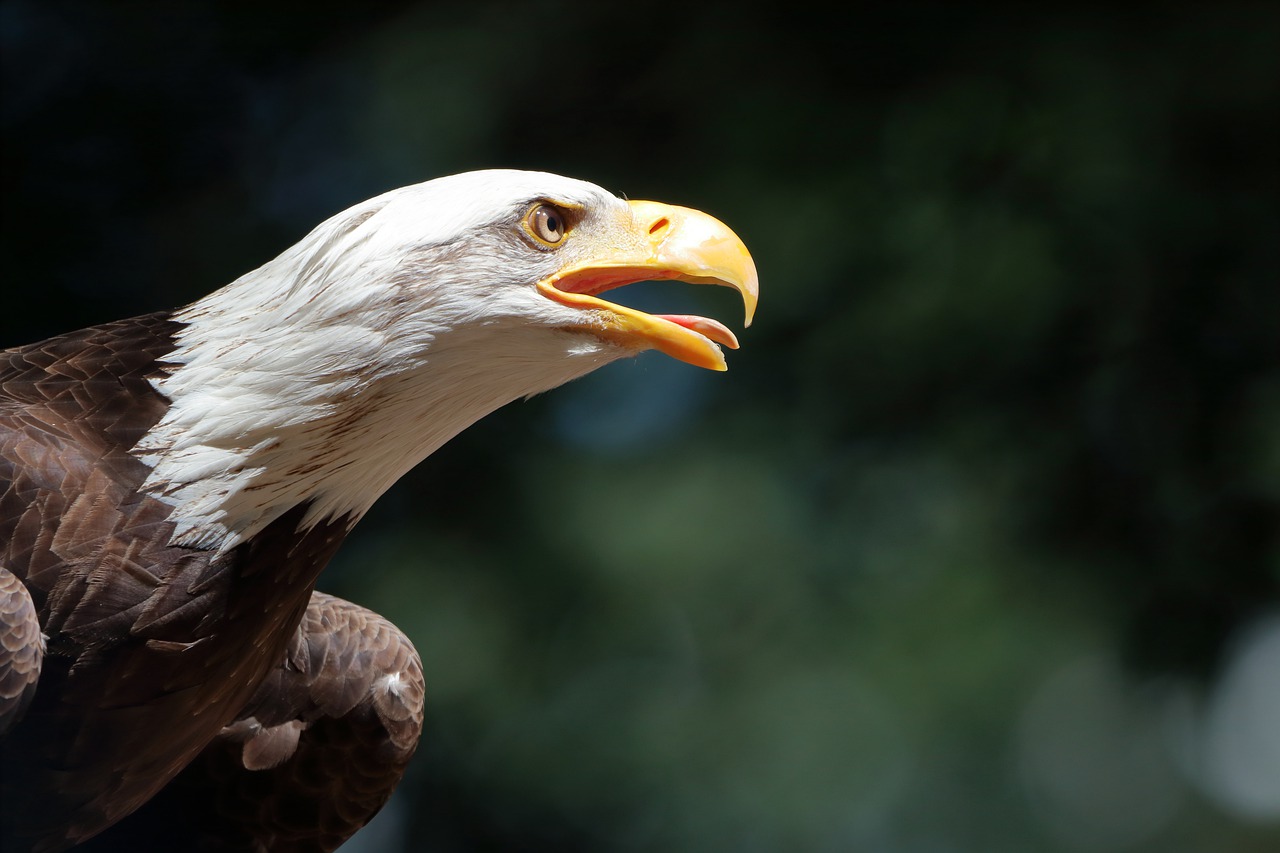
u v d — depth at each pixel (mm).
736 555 13102
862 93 13336
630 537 12969
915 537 13562
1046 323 13062
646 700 13156
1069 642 13508
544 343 5320
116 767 4973
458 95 13180
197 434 4887
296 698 5953
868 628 13406
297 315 4957
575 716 13102
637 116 13375
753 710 13227
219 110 13016
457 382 5230
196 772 5945
